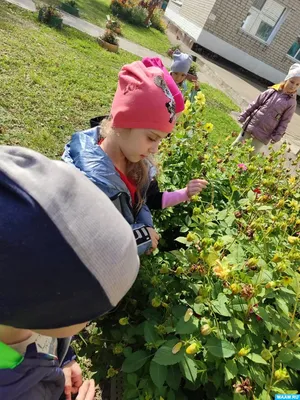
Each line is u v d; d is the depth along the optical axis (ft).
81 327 1.86
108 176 3.81
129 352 3.83
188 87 10.94
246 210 5.45
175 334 3.61
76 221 1.47
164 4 71.05
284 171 7.48
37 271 1.41
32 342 2.02
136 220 4.77
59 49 20.08
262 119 12.91
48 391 2.09
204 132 6.74
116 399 4.61
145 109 3.59
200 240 4.32
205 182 5.17
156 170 5.07
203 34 43.52
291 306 4.26
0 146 1.65
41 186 1.46
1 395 1.73
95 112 14.67
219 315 3.97
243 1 41.55
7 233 1.38
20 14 22.98
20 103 12.51
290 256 4.21
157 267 4.82
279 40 45.24
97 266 1.49
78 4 35.99
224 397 3.34
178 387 3.64
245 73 47.16
